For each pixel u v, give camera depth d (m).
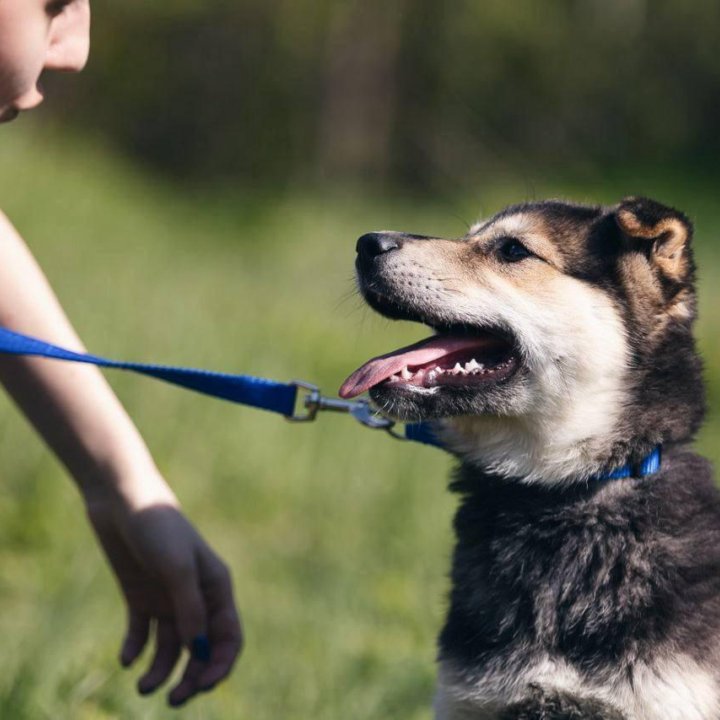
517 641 5.04
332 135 39.38
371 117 39.94
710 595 4.91
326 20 39.00
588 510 5.20
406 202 37.47
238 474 11.02
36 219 17.91
